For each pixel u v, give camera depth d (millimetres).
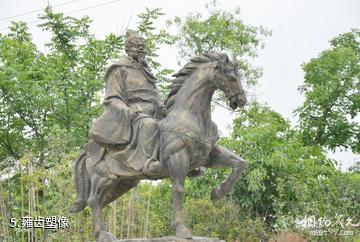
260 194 14758
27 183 12086
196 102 8086
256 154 14969
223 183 8109
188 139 7922
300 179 15203
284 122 18812
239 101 7953
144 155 8195
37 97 16422
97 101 17078
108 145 8539
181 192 7918
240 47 19812
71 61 17719
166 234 14141
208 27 19906
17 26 18891
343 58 26906
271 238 12781
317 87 26578
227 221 13523
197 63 8242
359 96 26625
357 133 27109
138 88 8695
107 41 17688
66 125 16719
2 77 16234
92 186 8867
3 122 16719
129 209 12062
